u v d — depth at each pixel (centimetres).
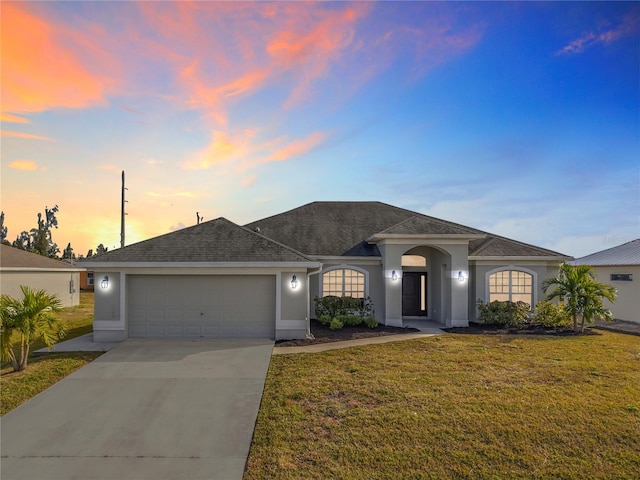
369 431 679
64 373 1020
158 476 577
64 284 2748
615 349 1267
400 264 1745
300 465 582
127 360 1136
